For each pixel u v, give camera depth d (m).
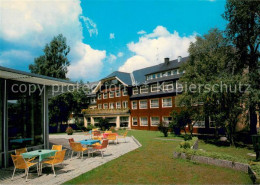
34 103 11.07
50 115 33.84
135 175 7.11
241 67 17.09
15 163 6.90
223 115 14.48
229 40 16.97
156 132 27.55
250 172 6.74
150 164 8.68
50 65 34.84
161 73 31.33
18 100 9.95
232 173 7.20
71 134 28.17
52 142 18.17
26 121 10.36
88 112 38.31
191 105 18.23
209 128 23.48
